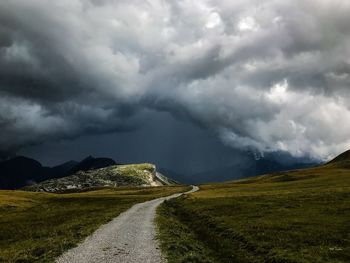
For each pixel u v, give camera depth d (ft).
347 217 140.46
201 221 167.63
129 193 581.53
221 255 104.37
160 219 179.32
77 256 94.32
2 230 175.01
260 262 90.58
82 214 228.22
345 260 85.76
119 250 101.35
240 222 145.79
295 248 99.19
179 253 96.99
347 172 515.91
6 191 529.86
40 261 88.99
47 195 513.86
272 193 276.41
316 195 221.05
